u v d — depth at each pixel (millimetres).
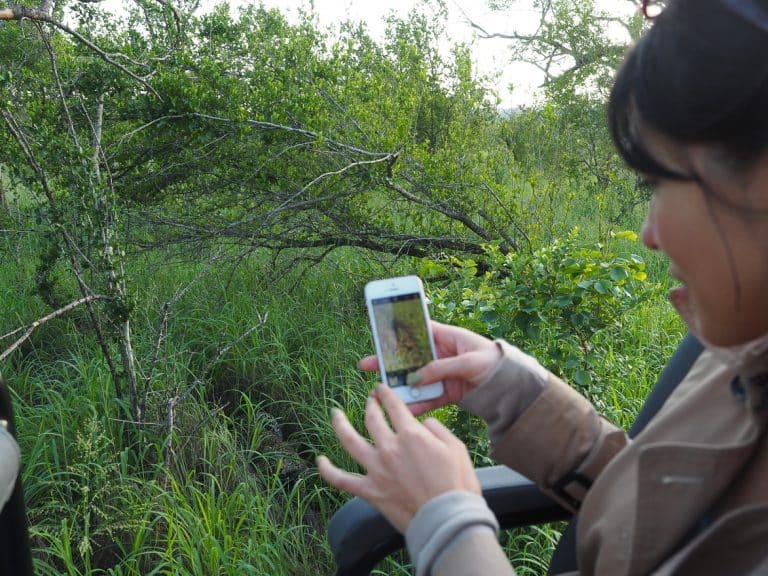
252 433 3605
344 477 1073
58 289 4633
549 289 3102
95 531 2592
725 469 925
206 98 4617
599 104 7688
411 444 1037
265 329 4348
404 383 1348
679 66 819
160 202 5164
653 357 4020
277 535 2594
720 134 797
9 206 5895
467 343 1423
